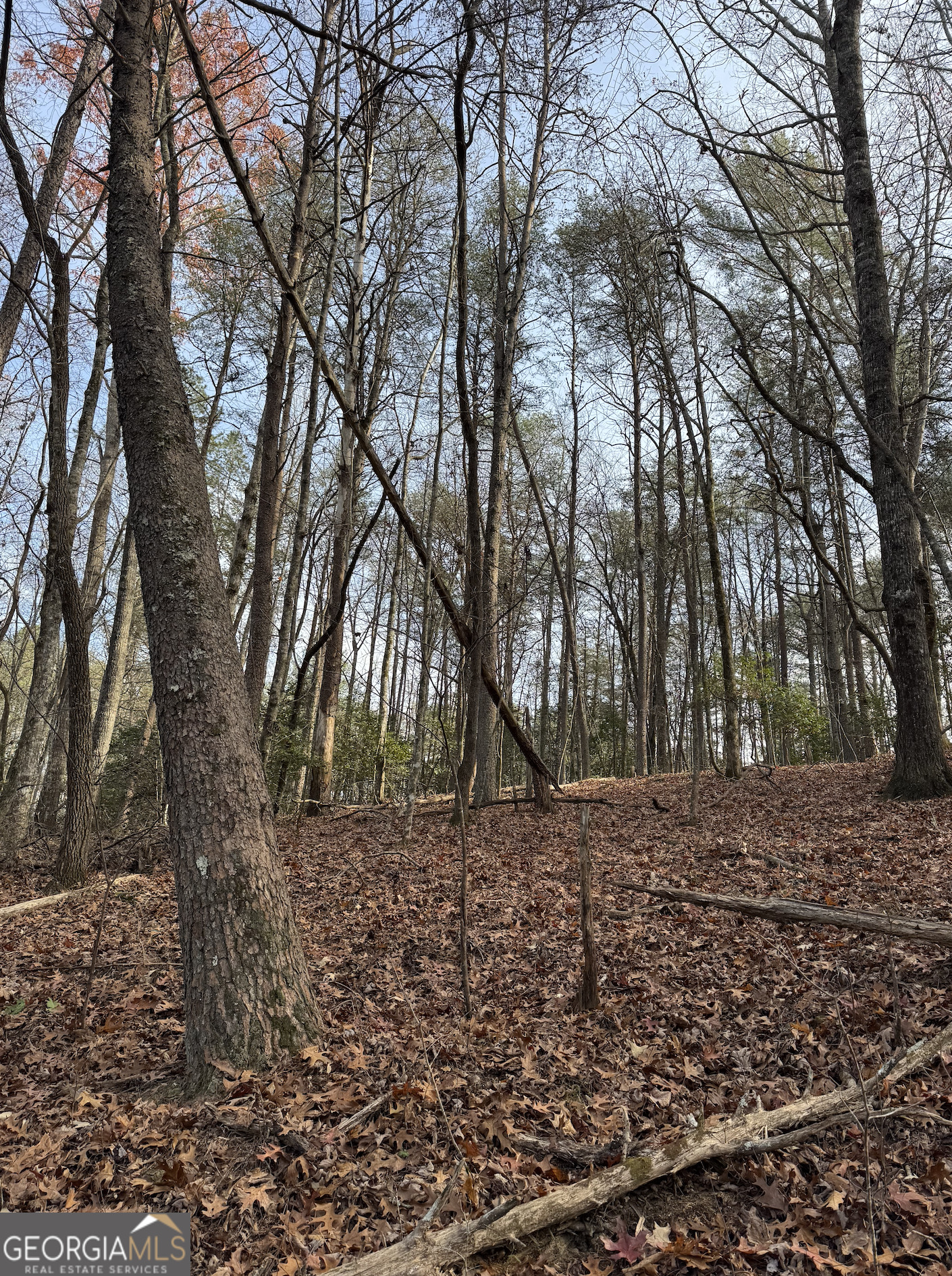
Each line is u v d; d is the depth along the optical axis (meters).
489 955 5.30
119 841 9.23
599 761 34.00
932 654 9.06
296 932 3.84
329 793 13.91
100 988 4.97
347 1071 3.50
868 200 9.43
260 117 7.42
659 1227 2.58
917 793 8.70
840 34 9.56
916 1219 2.47
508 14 5.74
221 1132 3.08
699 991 4.34
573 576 20.58
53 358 7.70
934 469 15.39
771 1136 2.85
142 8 4.46
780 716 17.56
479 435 16.88
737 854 7.24
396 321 15.23
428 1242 2.43
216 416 16.12
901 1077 3.11
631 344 17.62
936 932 3.70
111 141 4.33
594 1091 3.45
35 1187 2.84
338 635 14.07
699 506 22.16
